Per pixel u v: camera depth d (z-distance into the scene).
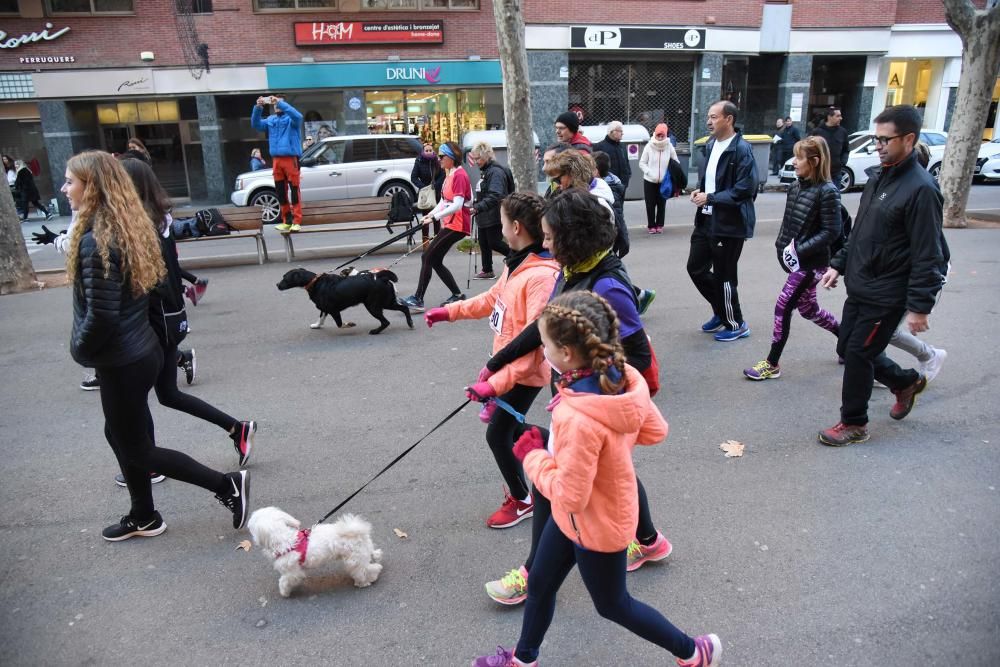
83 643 2.84
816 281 5.09
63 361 6.39
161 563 3.35
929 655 2.65
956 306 7.18
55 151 18.62
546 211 2.69
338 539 3.02
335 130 19.98
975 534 3.39
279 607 3.03
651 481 3.96
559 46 20.27
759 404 4.95
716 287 6.20
